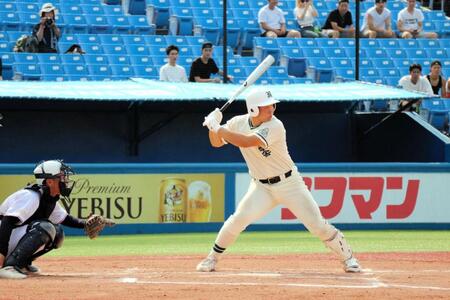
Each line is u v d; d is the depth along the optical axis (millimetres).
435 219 30688
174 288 14305
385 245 25281
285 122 36781
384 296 13477
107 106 34625
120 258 21109
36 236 15727
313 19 44375
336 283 15211
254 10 45031
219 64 40344
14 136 33781
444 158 33844
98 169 28500
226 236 17328
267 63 17891
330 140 37125
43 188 16047
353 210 30203
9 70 37656
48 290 14016
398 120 35719
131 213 28859
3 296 13359
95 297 13266
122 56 39531
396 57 43250
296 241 26312
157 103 34938
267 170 16859
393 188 30438
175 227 29219
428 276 16469
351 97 32969
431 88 37281
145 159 35125
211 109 35594
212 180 29453
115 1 45781
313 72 41312
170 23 43656
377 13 43781
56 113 34156
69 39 40562
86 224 16594
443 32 47156
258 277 16219
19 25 41625
